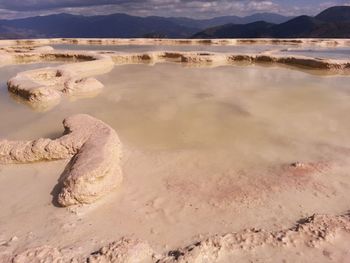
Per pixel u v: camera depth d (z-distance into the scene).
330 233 3.22
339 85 10.62
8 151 5.09
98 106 8.67
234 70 13.73
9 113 8.35
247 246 3.11
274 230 3.41
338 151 5.50
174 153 5.51
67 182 3.99
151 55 16.86
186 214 3.77
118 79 12.13
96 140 4.95
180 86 10.72
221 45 24.06
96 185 4.00
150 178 4.64
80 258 3.02
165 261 2.91
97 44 25.30
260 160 5.23
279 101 8.73
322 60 13.89
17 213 3.85
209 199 4.07
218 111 7.93
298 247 3.08
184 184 4.46
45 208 3.94
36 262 2.91
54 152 5.04
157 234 3.43
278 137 6.22
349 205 3.91
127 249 3.02
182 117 7.54
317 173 4.71
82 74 13.09
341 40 23.38
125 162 5.15
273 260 2.93
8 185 4.50
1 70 14.79
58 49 21.61
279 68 14.22
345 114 7.54
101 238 3.37
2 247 3.18
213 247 3.08
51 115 8.04
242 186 4.38
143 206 3.94
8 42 24.16
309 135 6.29
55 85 11.29
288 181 4.49
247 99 8.95
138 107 8.43
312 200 4.02
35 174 4.77
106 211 3.85
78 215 3.78
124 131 6.69
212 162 5.17
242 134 6.41
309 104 8.42
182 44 25.12
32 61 17.56
